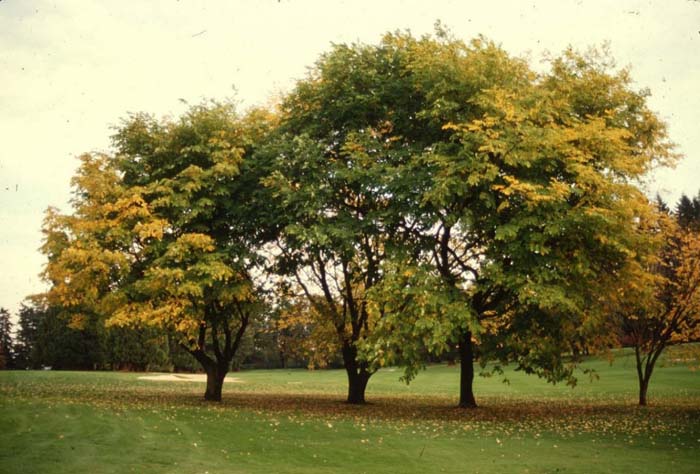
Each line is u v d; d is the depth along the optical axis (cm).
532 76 1869
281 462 1013
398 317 1582
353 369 2250
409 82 1828
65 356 5041
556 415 1806
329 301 2239
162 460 988
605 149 1602
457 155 1570
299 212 1700
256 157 1938
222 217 1967
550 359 1686
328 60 1911
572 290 1575
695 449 1181
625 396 2677
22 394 2052
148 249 1788
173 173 1997
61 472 879
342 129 1917
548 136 1526
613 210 1566
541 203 1507
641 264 1805
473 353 2102
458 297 1605
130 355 5156
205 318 2044
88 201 1941
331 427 1395
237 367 6994
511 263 1606
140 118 2081
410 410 1938
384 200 1859
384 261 1673
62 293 1872
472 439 1286
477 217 1644
